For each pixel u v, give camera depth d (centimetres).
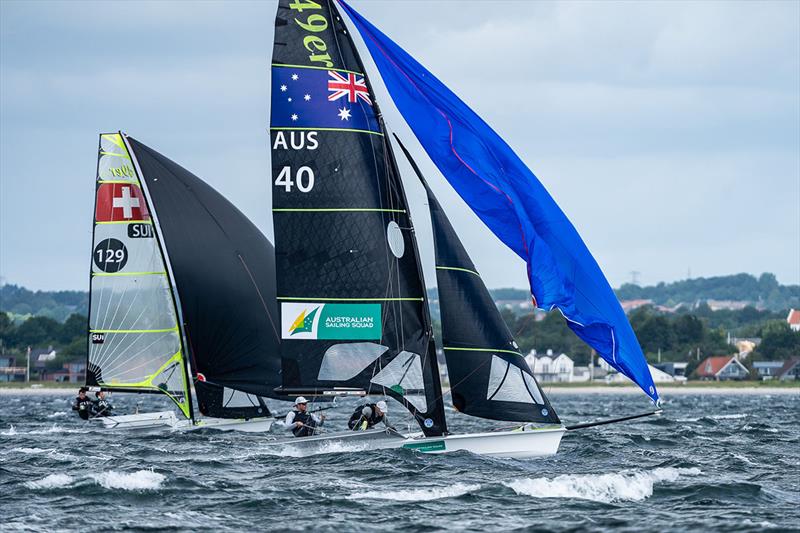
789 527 7838
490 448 10594
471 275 10450
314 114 10594
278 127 10600
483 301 10438
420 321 10588
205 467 10619
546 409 10462
